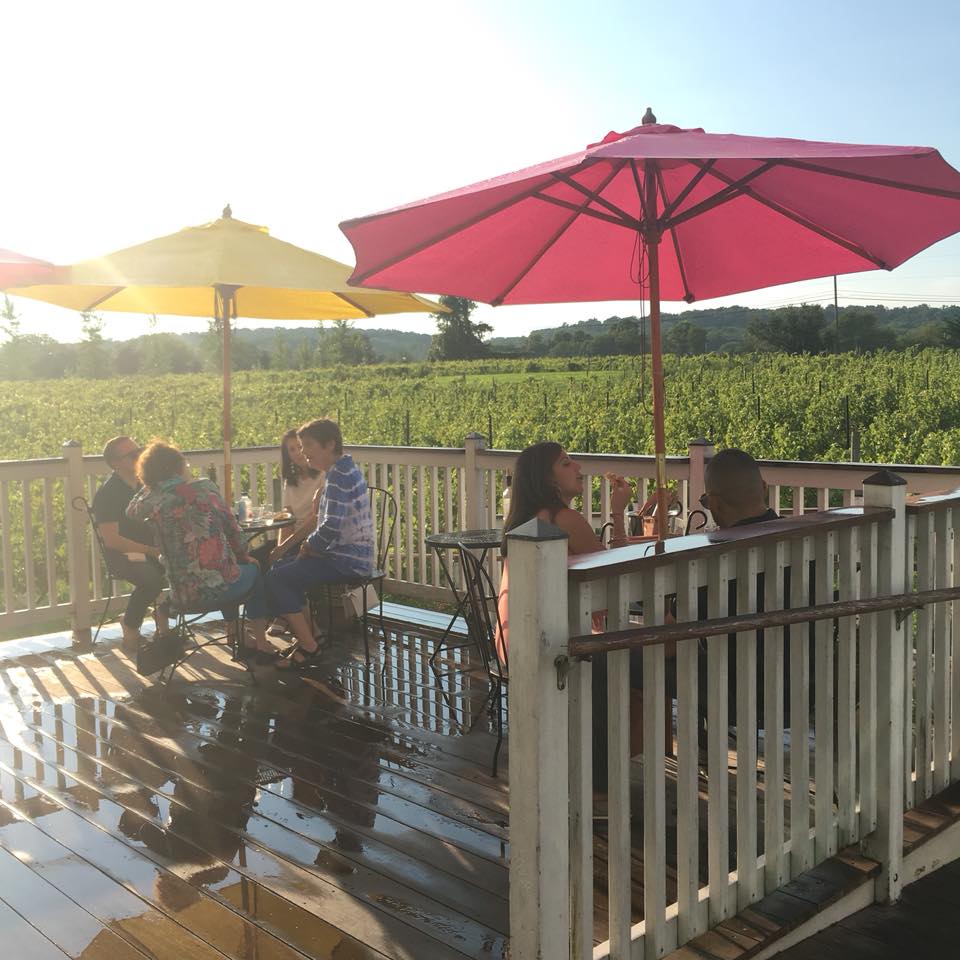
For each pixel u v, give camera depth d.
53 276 4.57
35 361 87.00
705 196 3.81
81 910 2.57
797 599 2.55
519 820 1.90
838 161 2.68
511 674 1.89
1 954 2.35
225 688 4.68
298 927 2.47
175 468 4.44
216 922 2.50
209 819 3.16
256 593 4.80
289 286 4.70
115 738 3.97
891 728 2.79
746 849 2.47
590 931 2.02
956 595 2.92
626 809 2.10
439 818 3.17
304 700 4.48
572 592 1.95
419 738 3.96
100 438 23.03
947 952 2.49
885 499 2.79
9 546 5.46
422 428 24.81
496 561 5.83
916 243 3.44
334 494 4.70
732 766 3.55
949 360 34.16
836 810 2.83
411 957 2.33
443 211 2.97
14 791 3.41
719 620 2.13
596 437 21.09
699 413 22.39
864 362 36.62
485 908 2.57
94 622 6.14
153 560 5.23
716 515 3.22
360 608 5.81
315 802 3.30
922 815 3.10
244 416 29.31
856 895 2.71
